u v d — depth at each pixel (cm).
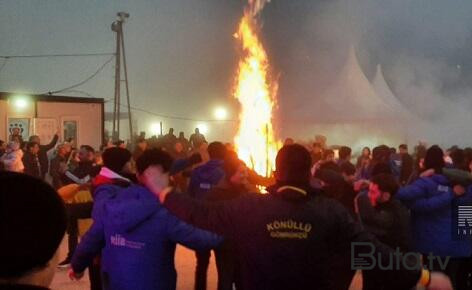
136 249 390
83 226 707
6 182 132
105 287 406
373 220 526
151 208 386
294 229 303
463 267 630
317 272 305
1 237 128
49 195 137
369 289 505
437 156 603
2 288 127
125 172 457
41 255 132
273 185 317
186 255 923
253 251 306
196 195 684
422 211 595
